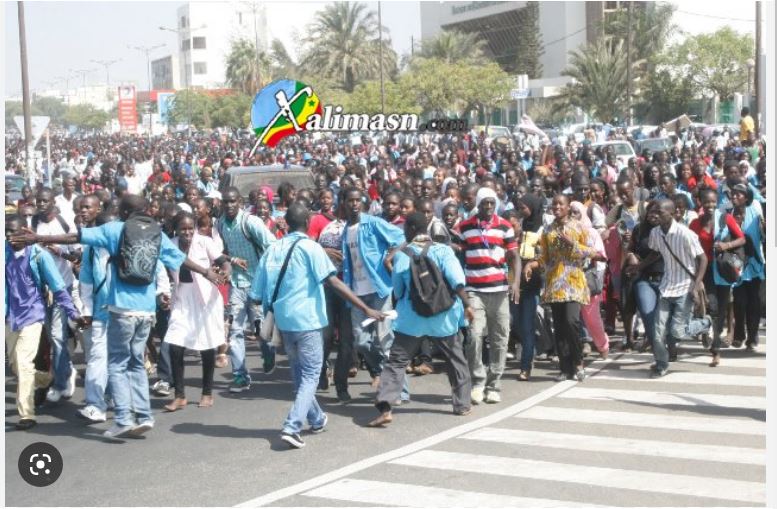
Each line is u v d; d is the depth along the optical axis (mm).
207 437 9000
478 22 89875
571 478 7387
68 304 9602
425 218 9336
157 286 9836
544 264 10633
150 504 7195
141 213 9117
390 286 10234
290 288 8609
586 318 11383
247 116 80312
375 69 69250
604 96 65188
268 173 17484
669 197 12242
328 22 69312
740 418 8953
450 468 7738
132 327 8867
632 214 12375
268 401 10398
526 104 79562
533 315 10828
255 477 7738
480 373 9906
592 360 11773
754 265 11578
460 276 9211
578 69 67562
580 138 46625
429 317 9148
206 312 10078
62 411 10242
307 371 8641
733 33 61938
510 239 10109
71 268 11164
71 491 7566
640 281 10875
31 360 9500
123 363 8953
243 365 10820
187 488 7539
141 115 124812
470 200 11758
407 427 9078
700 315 11117
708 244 11484
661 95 63094
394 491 7227
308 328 8586
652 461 7750
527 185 15508
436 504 6910
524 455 8023
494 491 7145
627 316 12055
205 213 10734
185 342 10023
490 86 56531
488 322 9969
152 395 10820
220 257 10031
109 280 9188
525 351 10844
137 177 29375
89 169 36219
